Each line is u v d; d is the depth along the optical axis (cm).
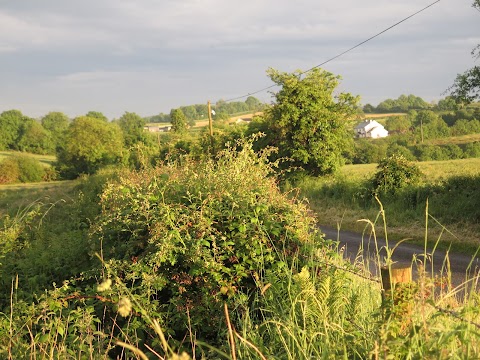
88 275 609
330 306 429
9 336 471
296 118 3394
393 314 352
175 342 476
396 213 1862
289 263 555
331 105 3534
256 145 3728
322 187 2662
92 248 689
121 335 498
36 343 466
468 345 321
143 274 527
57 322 489
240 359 402
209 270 527
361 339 387
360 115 3622
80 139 8275
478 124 9856
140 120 15975
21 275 743
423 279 347
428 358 315
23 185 7062
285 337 425
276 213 610
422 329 330
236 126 4341
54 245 828
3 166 7931
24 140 12556
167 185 697
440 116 11212
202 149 3694
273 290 497
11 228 949
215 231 571
